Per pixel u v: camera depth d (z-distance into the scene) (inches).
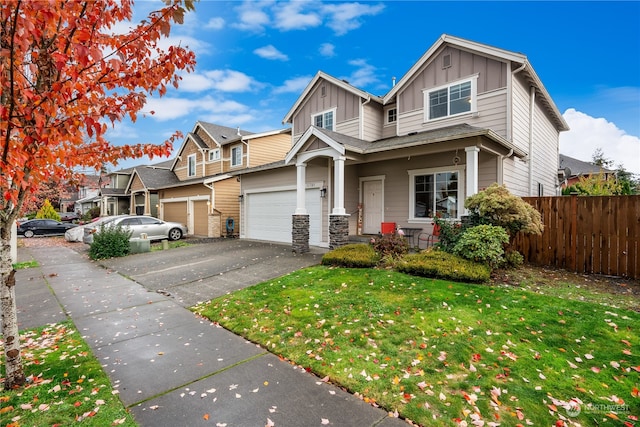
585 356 137.4
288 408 110.1
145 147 156.1
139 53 118.7
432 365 133.6
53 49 106.2
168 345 163.3
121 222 583.5
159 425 102.0
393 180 429.4
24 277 330.0
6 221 121.6
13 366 123.0
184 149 948.0
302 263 334.6
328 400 114.7
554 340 151.3
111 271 357.1
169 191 836.6
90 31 104.7
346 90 527.2
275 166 502.6
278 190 530.3
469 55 397.4
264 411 108.7
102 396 118.0
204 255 426.6
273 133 801.6
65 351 156.6
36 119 95.2
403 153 347.3
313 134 382.3
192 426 101.5
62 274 343.3
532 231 267.4
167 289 275.3
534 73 385.4
